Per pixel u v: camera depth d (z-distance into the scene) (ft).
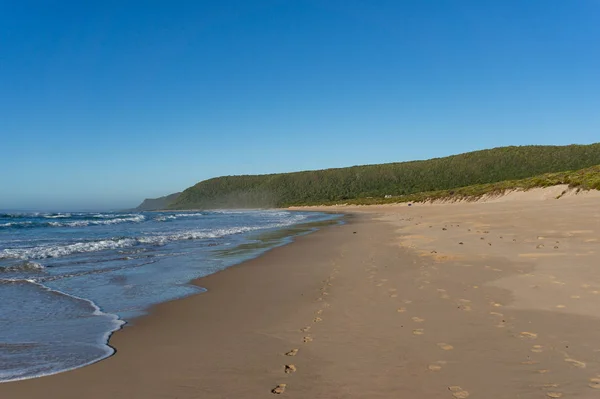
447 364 13.73
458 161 420.36
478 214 95.20
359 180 465.47
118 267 37.37
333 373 13.44
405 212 158.51
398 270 31.53
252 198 501.97
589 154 355.15
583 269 27.32
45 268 36.83
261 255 44.75
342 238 62.28
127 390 12.68
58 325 20.02
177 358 15.33
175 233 75.72
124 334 18.51
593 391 11.49
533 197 141.79
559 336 15.90
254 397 11.95
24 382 13.38
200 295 26.22
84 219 144.15
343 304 22.40
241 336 17.80
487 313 19.29
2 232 81.92
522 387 11.87
